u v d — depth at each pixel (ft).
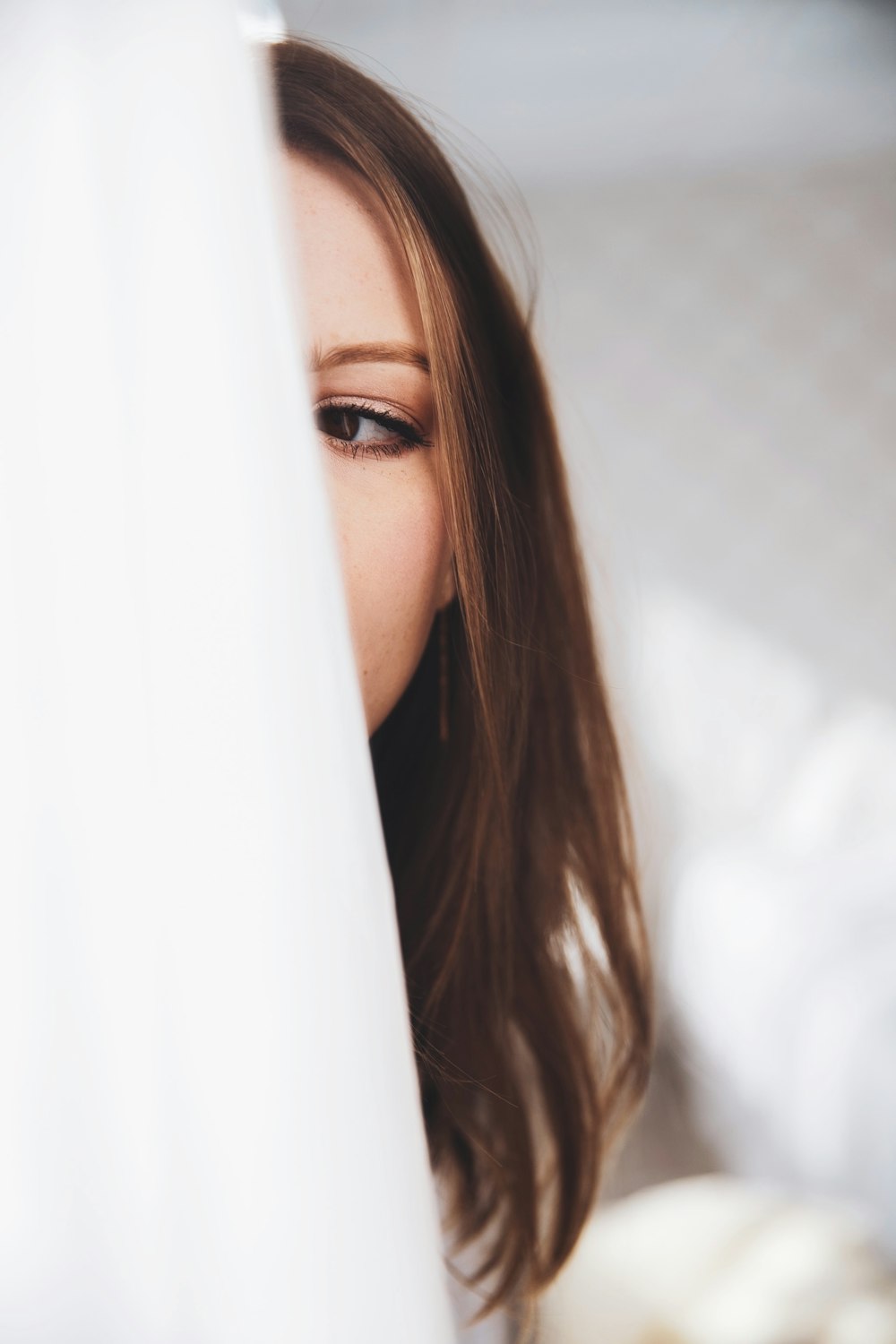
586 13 4.53
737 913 4.43
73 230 1.20
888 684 6.43
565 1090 2.01
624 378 6.44
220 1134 1.20
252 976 1.20
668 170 6.32
